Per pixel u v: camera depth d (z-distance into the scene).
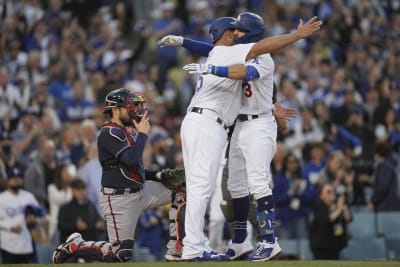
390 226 45.78
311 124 54.22
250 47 26.23
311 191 43.44
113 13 71.44
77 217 39.03
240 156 27.50
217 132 26.45
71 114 55.06
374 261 25.22
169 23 68.81
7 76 53.81
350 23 72.56
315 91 60.53
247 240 28.06
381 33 73.62
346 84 62.88
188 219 26.12
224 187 29.95
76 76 58.88
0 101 51.78
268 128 26.86
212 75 26.61
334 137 53.16
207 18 71.00
